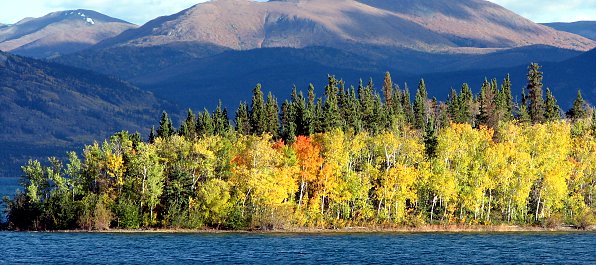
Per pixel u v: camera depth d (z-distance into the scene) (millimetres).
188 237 142750
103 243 132125
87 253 119125
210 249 124312
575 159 177500
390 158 165750
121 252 120250
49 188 162250
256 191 152875
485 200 164125
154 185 154000
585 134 188375
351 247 127875
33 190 158750
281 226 154875
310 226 157375
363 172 160375
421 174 159250
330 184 157250
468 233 153125
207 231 153875
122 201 155375
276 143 179500
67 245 129125
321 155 162750
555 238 143375
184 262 110375
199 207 157000
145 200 155500
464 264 108688
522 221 165750
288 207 156375
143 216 156125
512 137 179000
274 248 126062
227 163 160375
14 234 147625
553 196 163875
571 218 167375
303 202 162875
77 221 155875
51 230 156000
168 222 155375
